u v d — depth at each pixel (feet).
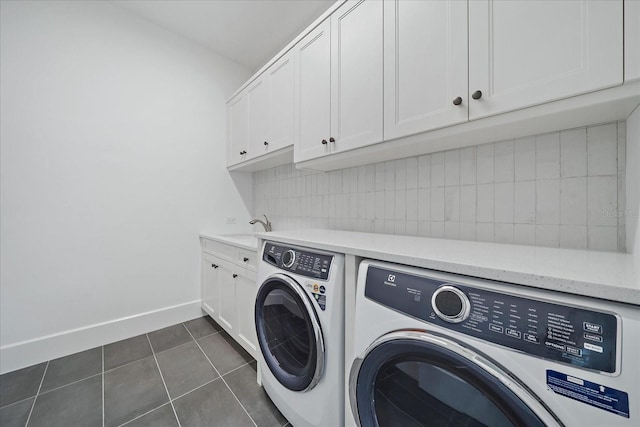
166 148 7.04
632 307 1.34
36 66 5.23
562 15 2.32
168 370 4.99
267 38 7.30
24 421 3.75
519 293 1.67
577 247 3.03
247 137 7.09
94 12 5.88
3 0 4.90
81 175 5.77
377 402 2.41
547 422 1.44
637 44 2.01
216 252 6.67
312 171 6.56
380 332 2.28
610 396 1.28
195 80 7.55
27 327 5.15
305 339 3.46
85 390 4.41
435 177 4.25
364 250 2.70
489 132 3.18
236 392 4.39
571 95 2.31
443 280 2.01
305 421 3.28
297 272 3.39
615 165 2.81
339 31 4.32
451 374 1.93
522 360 1.54
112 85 6.16
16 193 5.06
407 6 3.43
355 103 4.09
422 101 3.31
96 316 5.94
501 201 3.59
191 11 6.33
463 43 2.92
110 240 6.15
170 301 7.09
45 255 5.35
